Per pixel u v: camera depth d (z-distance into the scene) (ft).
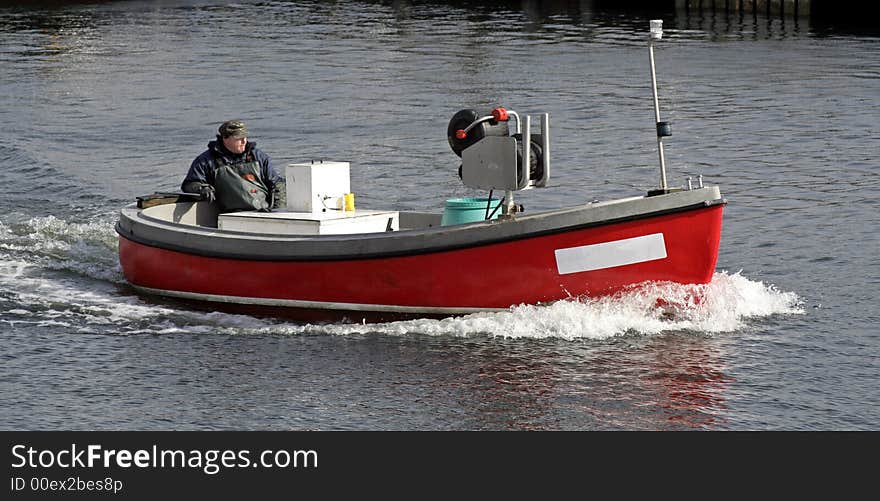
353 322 97.55
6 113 221.25
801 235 125.90
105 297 106.93
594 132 190.80
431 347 91.40
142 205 111.86
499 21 398.21
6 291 108.27
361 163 169.58
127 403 81.82
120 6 481.46
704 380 84.94
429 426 78.18
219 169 109.19
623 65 273.95
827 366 87.66
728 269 113.91
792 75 249.34
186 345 93.40
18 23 408.05
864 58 273.95
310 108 221.87
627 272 93.25
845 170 158.92
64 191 154.71
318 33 369.71
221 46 336.49
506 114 95.86
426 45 327.67
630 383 84.43
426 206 142.41
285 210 108.06
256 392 83.56
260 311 101.45
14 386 84.84
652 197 91.86
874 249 120.06
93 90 250.78
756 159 167.43
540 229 92.43
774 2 399.24
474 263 94.12
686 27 362.12
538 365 87.56
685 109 211.20
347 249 96.73
